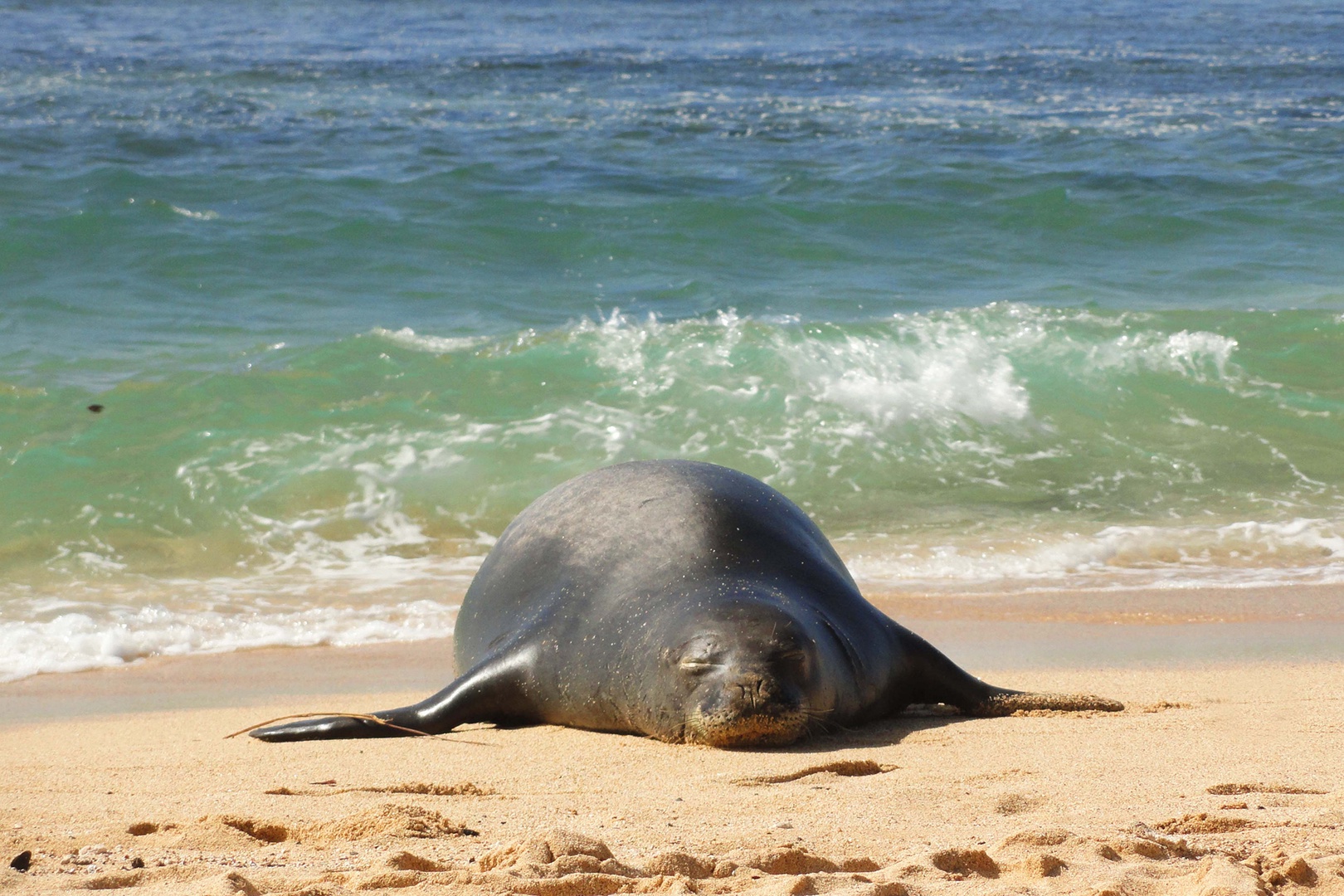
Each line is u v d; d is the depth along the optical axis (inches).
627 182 1058.7
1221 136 1264.8
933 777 260.1
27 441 612.1
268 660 430.0
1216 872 181.8
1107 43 2016.5
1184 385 709.9
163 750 310.0
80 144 1105.4
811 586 340.5
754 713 292.2
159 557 534.9
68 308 790.5
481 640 360.5
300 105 1321.4
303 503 577.3
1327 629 454.9
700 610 312.5
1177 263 945.5
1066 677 388.2
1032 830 203.9
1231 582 513.3
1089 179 1098.1
